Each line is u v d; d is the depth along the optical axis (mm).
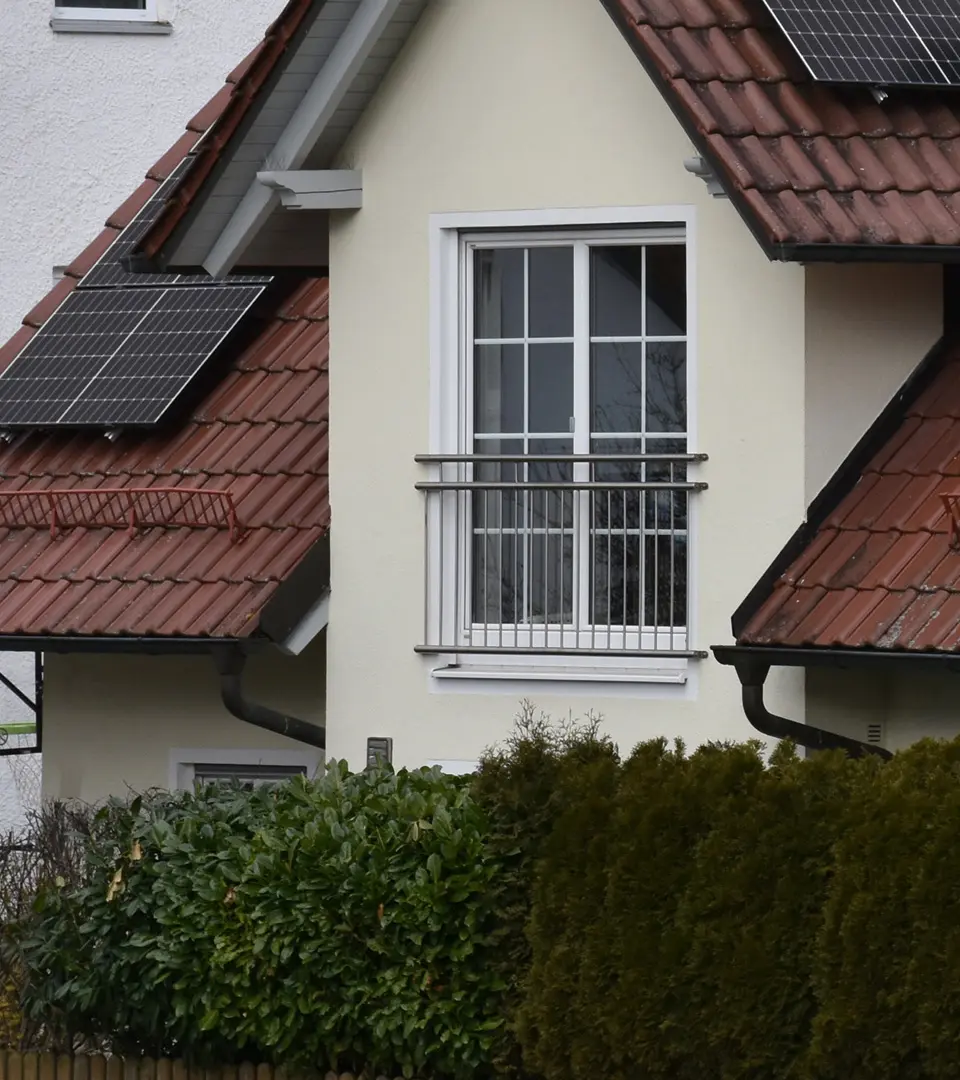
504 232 40406
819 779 30922
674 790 31734
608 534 39750
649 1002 31359
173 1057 36500
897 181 37562
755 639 36594
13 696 66312
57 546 44562
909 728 37875
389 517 40938
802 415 37938
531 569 40219
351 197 41094
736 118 37594
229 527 42906
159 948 35344
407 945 33594
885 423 38719
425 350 40688
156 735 46406
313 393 45938
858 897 29547
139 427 46188
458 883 33125
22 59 66562
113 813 37656
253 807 36656
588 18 39531
